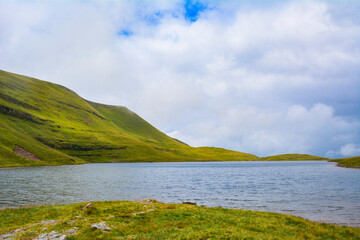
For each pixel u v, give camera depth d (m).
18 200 44.12
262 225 22.72
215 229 19.77
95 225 20.06
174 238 17.39
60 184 70.88
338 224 29.70
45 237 17.38
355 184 74.31
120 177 102.12
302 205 42.38
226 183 81.62
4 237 18.58
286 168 185.25
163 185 75.38
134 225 21.02
